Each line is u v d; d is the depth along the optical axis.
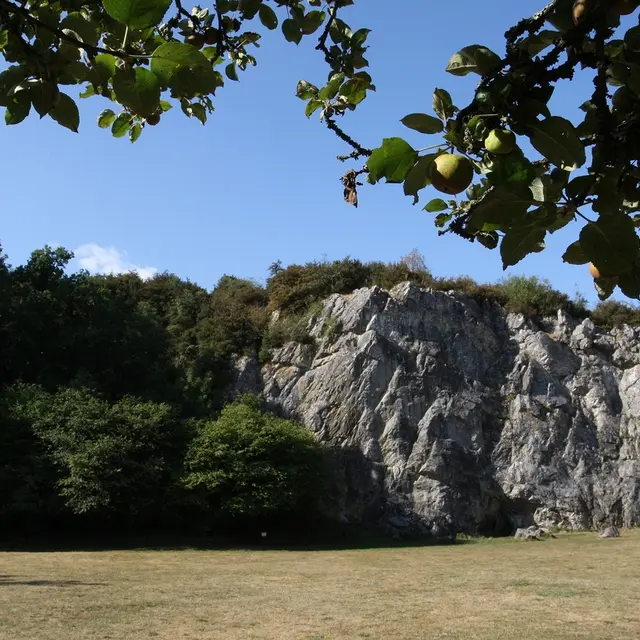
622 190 2.08
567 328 46.09
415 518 38.53
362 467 40.28
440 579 18.75
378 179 1.88
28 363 39.34
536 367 44.03
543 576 19.28
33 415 33.38
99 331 39.53
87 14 2.53
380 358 42.88
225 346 46.06
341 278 47.78
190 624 11.93
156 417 33.94
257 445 34.28
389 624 11.95
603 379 44.41
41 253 43.47
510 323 46.25
